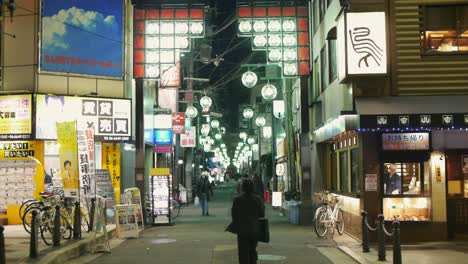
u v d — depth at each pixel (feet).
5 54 67.87
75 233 50.01
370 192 50.72
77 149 50.93
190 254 45.85
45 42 68.64
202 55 100.68
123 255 45.65
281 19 70.18
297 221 71.05
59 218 46.24
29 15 68.23
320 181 72.90
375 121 47.55
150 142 89.66
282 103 94.79
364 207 50.75
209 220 80.59
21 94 65.92
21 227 62.49
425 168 51.31
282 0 70.08
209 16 99.45
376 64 49.21
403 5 51.37
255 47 69.97
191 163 140.67
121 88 73.92
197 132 160.56
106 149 73.82
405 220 50.85
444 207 50.98
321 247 50.11
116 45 73.87
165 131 92.38
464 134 51.01
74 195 50.55
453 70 50.88
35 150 67.05
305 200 71.26
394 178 51.37
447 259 41.42
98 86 72.08
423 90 50.72
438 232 50.83
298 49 70.38
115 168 74.08
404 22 51.24
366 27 49.47
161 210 72.23
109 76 73.00
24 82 67.46
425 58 50.96
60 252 41.86
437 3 51.26
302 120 72.43
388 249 47.03
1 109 66.13
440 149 51.06
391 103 49.26
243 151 218.18
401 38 51.08
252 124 170.60
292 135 85.05
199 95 149.38
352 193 56.29
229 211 99.71
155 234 61.57
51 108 67.21
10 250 43.45
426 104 48.83
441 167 51.08
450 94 50.62
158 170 73.05
